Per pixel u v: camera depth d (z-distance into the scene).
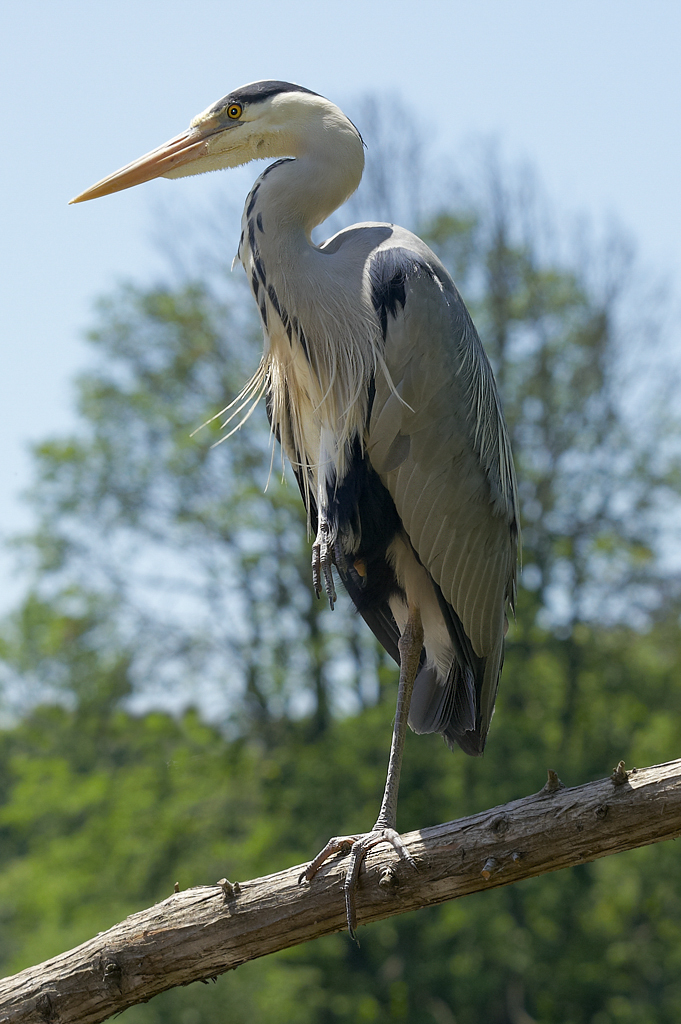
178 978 3.86
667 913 19.34
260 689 22.47
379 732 20.22
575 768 19.80
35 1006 3.86
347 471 4.75
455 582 4.87
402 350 4.64
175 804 21.36
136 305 22.86
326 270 4.75
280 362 4.96
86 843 21.50
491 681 5.11
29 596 23.95
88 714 24.06
